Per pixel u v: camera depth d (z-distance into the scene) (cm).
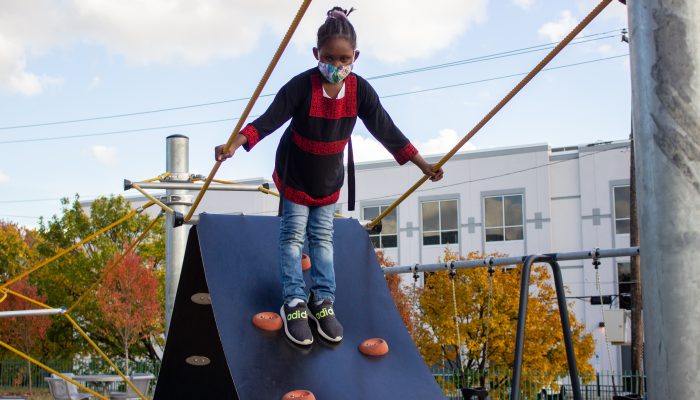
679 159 157
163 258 2470
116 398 1453
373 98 379
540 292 1858
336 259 445
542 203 2967
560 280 405
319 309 392
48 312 817
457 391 1820
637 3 165
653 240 159
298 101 363
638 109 164
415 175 3172
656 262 158
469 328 1778
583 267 2900
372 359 389
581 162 2955
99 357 2462
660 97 159
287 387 352
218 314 376
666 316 156
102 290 2123
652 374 159
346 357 384
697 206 156
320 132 371
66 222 2467
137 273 2128
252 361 359
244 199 3506
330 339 387
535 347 1770
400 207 3186
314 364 370
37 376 2458
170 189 899
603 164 2922
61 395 1486
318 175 382
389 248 3180
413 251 3136
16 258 2431
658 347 157
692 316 154
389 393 369
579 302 2881
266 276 409
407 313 2086
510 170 3030
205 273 394
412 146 390
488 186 3058
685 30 159
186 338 474
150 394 1789
